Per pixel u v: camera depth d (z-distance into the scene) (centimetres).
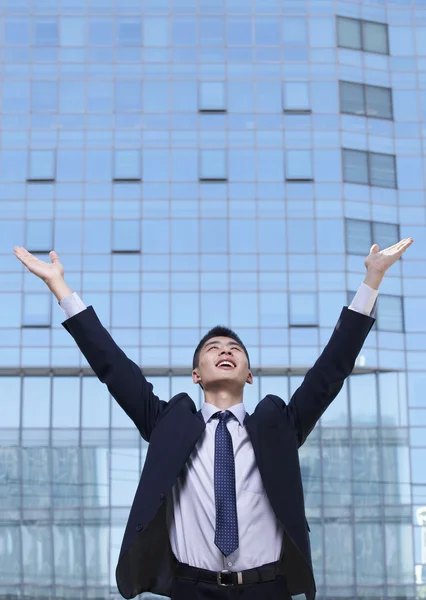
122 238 3966
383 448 3747
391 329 3897
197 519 520
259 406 542
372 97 4138
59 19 4141
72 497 3612
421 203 4047
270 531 519
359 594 3516
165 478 518
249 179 4028
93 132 4053
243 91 4106
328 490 3669
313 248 3972
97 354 554
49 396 3800
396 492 3684
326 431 3759
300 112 4091
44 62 4100
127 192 4006
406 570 3553
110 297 3912
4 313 3844
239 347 563
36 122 4047
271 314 3906
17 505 3581
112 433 3762
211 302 3919
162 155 4044
